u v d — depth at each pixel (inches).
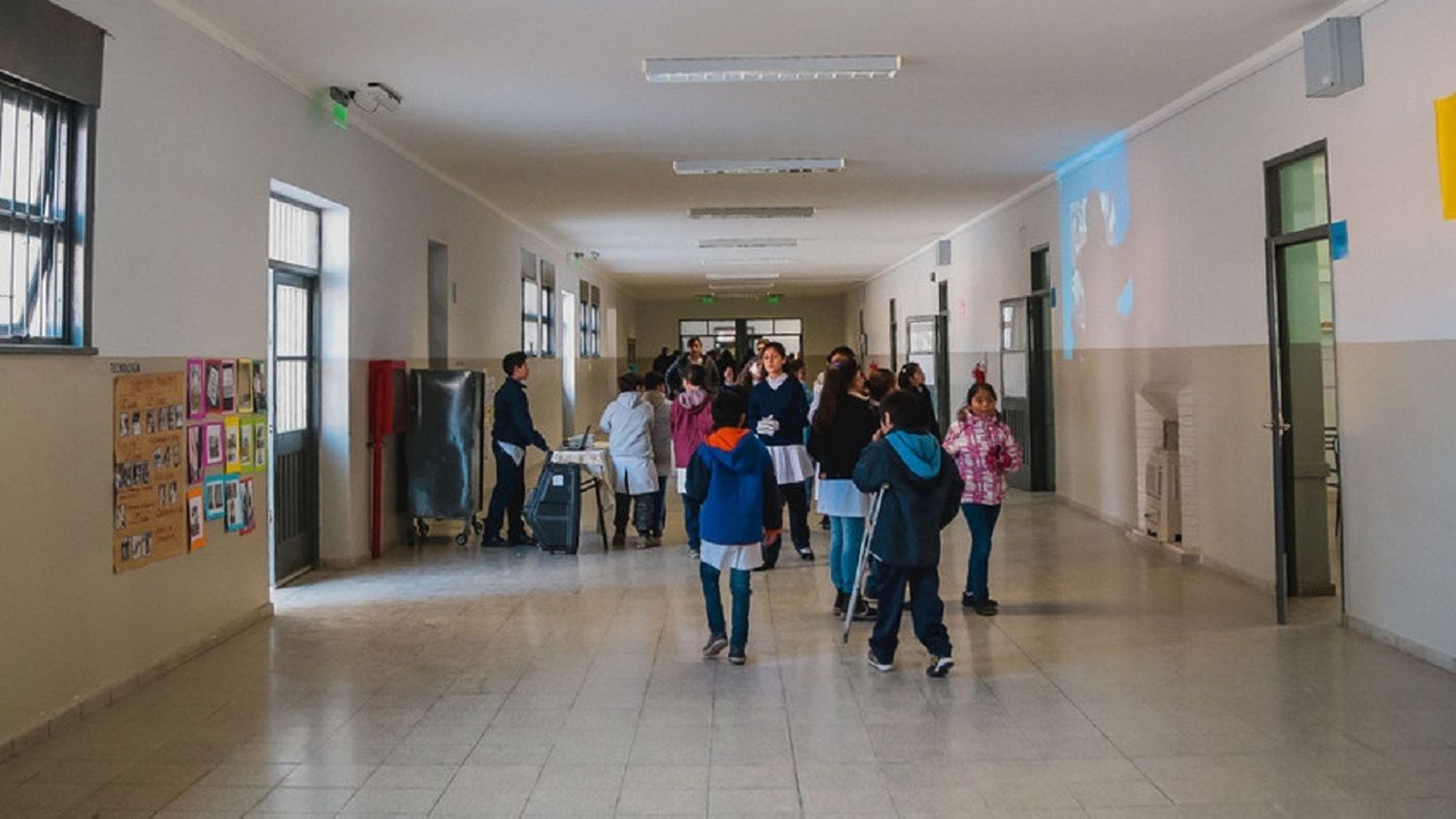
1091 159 363.6
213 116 213.6
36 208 163.5
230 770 145.8
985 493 235.6
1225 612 234.1
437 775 143.8
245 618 225.8
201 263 208.4
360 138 299.1
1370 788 135.9
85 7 169.8
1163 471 308.2
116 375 179.0
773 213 496.7
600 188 417.7
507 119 298.2
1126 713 167.0
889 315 803.4
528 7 206.2
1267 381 250.4
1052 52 242.5
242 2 199.6
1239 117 258.8
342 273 289.6
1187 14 216.8
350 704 175.5
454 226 399.5
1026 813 129.5
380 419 307.6
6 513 151.6
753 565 198.1
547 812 131.3
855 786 138.6
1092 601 247.6
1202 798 133.6
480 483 344.8
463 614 239.1
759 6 208.4
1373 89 204.7
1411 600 197.5
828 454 231.9
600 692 181.0
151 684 186.9
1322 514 247.9
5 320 156.7
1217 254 273.1
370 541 308.5
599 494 326.0
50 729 159.8
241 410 224.7
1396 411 199.9
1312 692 176.6
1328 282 295.3
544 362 574.9
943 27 223.1
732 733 159.8
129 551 182.1
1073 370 397.4
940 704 172.4
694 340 434.3
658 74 241.4
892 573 189.5
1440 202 186.2
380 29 217.8
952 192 445.1
